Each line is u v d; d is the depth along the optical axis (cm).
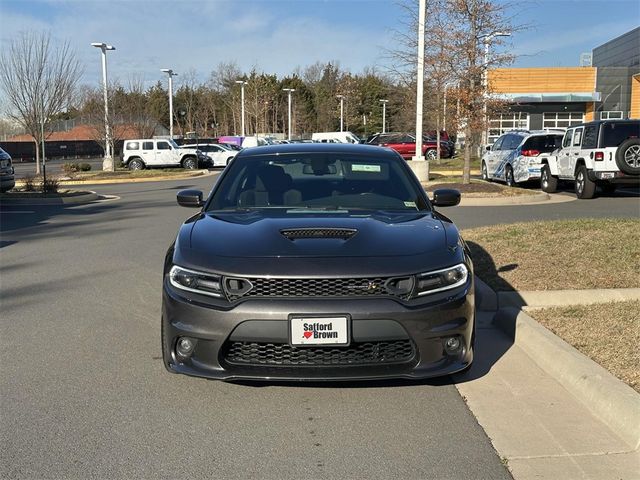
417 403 415
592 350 467
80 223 1344
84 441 364
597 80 4509
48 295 712
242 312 382
